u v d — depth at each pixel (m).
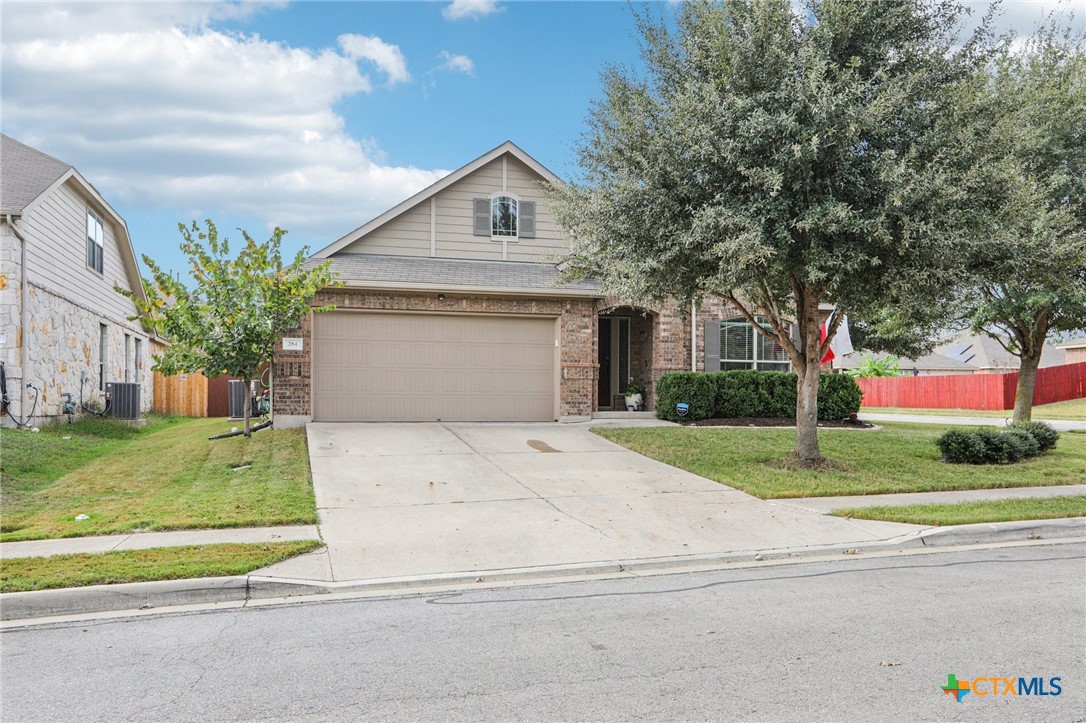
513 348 16.28
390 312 15.55
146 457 12.23
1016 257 9.94
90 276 18.09
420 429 14.56
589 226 11.00
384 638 4.91
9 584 5.74
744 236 8.95
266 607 5.66
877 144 10.02
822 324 18.45
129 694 3.98
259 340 13.46
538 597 5.92
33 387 14.22
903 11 10.03
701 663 4.38
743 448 13.20
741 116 9.68
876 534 8.04
